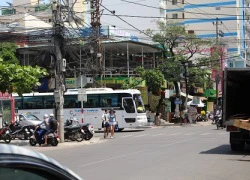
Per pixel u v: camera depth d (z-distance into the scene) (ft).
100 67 120.88
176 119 149.79
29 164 7.33
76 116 113.60
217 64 155.74
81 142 73.36
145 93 143.74
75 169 39.75
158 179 32.55
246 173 35.19
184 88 176.35
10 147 7.45
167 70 142.51
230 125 50.62
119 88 141.28
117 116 109.91
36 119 93.76
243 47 251.60
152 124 140.77
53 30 72.38
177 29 143.54
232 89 53.88
